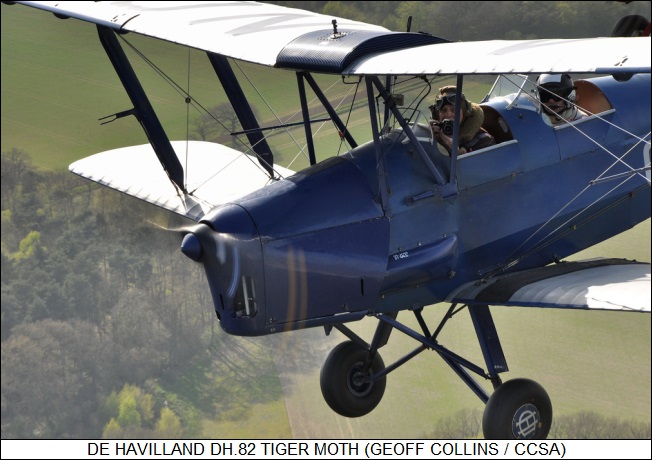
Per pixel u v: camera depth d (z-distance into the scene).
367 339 51.28
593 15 72.56
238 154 32.78
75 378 97.62
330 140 37.38
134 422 86.81
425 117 23.47
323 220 21.59
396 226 22.47
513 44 19.81
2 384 101.00
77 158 102.56
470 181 23.56
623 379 65.88
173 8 26.92
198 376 71.12
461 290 24.00
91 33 97.25
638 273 23.03
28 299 106.25
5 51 101.75
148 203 28.81
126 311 89.12
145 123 27.53
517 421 23.83
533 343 68.94
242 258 20.84
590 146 26.11
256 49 22.28
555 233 25.55
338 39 21.27
